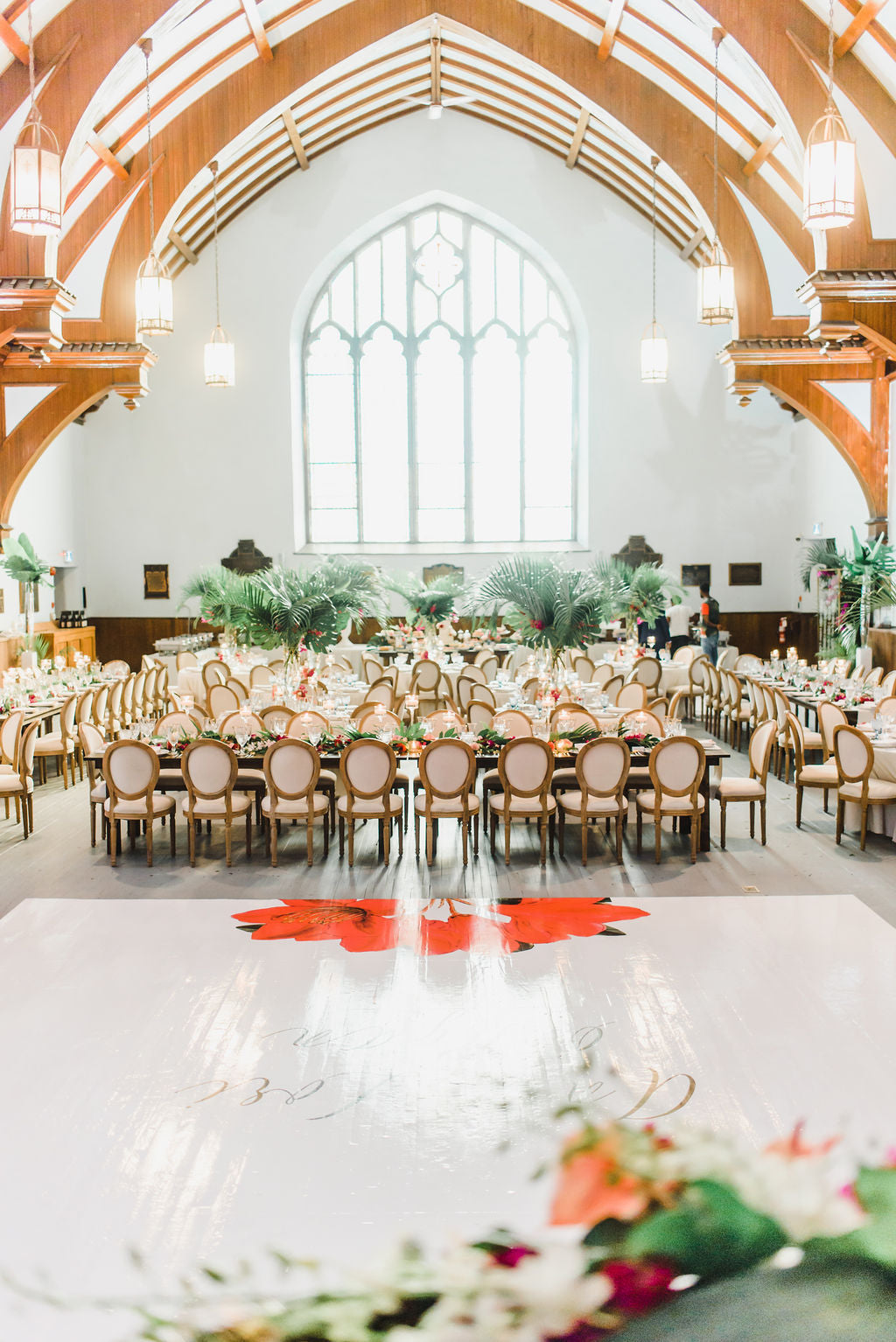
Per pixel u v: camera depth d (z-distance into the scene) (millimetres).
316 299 18297
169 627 18156
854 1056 3701
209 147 11180
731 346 11875
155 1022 4059
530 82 14344
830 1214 2838
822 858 7477
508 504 18578
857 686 10242
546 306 18328
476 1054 3752
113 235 11219
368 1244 2729
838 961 4648
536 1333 2465
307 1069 3658
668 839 8125
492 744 7762
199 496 17984
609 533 18078
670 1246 2721
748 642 18188
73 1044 3865
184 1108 3395
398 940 5039
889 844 7891
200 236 17406
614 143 14680
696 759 7238
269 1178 3014
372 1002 4246
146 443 17938
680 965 4621
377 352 18391
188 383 17828
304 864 7379
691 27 9523
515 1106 3387
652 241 17672
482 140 17500
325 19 11188
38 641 14000
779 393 13180
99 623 18219
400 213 17969
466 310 18328
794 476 17922
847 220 6387
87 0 7906
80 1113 3369
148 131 9656
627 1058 3717
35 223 6613
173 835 7598
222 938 5066
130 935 5117
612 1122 3279
